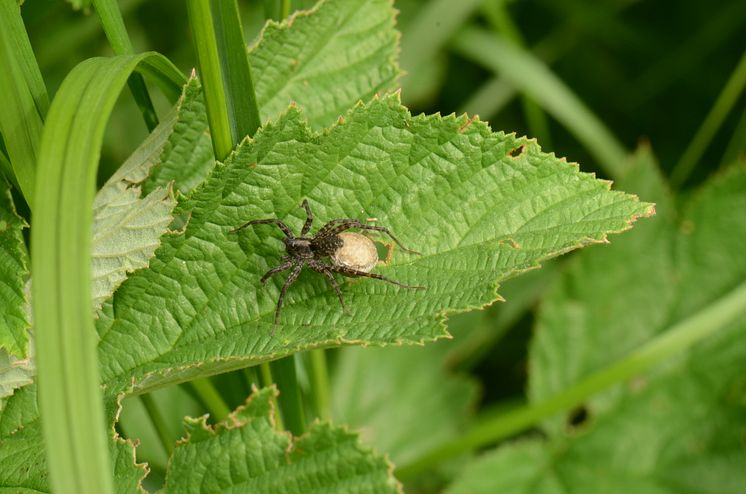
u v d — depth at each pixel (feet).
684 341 1.02
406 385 1.08
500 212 0.86
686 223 1.07
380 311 0.86
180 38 1.15
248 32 1.12
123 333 0.87
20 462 0.85
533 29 1.39
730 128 1.26
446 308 0.85
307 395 0.98
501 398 1.11
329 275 0.87
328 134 0.87
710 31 1.30
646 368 1.01
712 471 1.04
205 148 0.89
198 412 1.01
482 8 1.16
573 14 1.32
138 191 0.87
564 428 1.06
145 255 0.87
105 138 1.09
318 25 0.90
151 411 0.91
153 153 0.87
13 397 0.86
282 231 0.87
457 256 0.86
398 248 0.87
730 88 1.11
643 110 1.30
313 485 0.86
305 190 0.87
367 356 1.08
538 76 1.13
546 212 0.86
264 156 0.87
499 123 1.28
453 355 1.09
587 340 1.07
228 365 0.86
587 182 0.86
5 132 0.84
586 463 1.05
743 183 1.07
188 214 0.87
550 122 1.29
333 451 0.86
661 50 1.32
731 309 1.02
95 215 0.87
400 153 0.87
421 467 1.01
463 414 1.08
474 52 1.14
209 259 0.87
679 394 1.06
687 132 1.28
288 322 0.87
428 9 1.12
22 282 0.84
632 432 1.06
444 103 1.29
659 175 1.07
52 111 0.81
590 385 1.01
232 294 0.87
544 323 1.07
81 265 0.79
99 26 1.07
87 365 0.78
